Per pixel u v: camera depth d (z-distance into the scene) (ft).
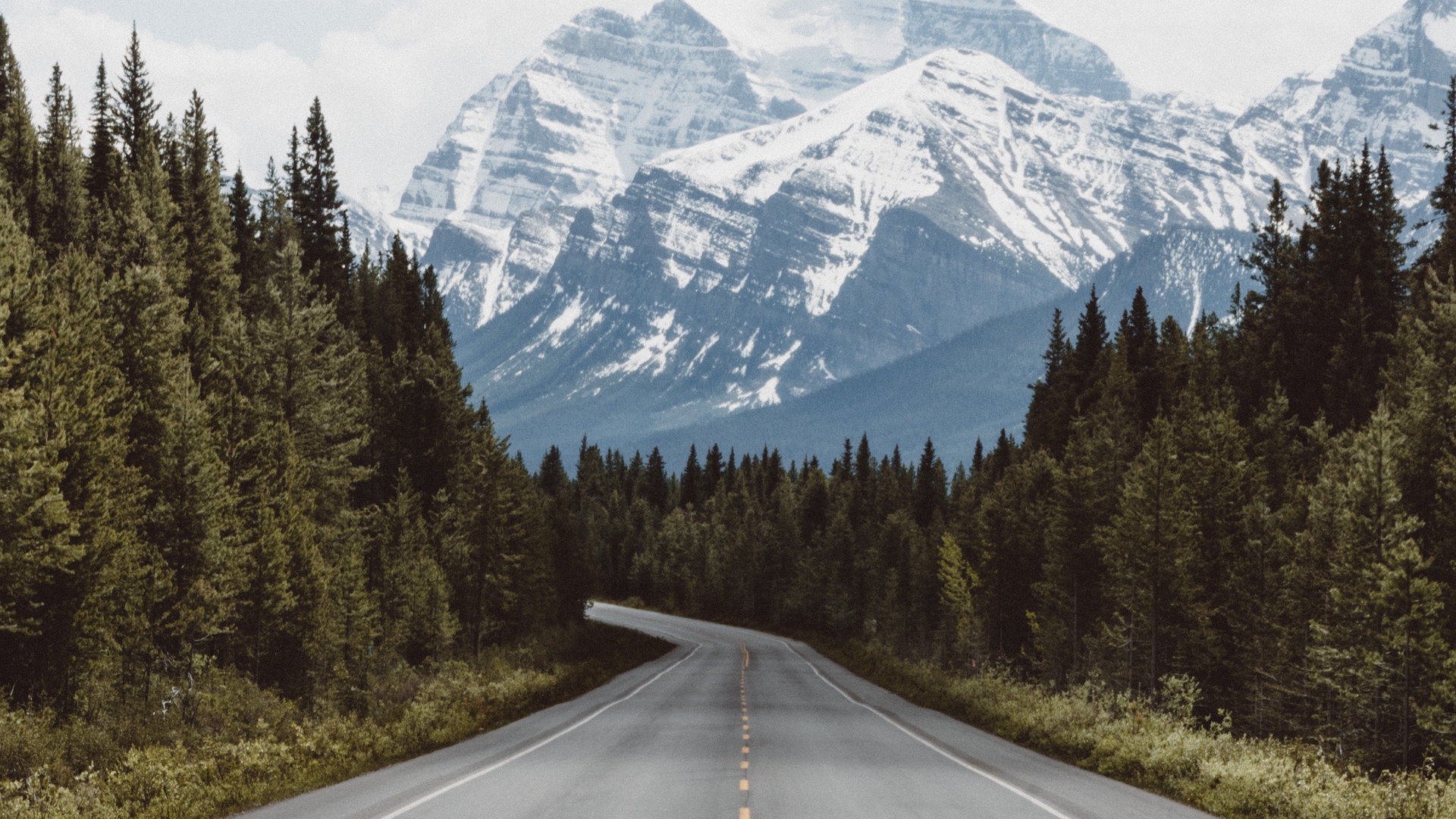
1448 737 132.57
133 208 180.45
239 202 262.47
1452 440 154.30
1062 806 57.06
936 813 53.78
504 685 127.34
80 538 106.22
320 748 75.31
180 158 231.71
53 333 107.55
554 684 144.66
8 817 51.37
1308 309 276.41
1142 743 78.23
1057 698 104.58
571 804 55.06
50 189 201.05
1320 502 169.99
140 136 228.43
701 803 55.72
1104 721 93.25
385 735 83.82
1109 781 69.87
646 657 266.77
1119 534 199.21
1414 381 175.11
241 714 107.24
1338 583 161.07
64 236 198.39
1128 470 240.12
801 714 119.03
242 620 144.56
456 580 230.89
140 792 58.29
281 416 174.19
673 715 115.14
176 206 197.98
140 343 138.41
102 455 111.55
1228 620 193.98
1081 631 235.20
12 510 92.48
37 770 60.90
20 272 106.83
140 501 125.59
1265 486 205.46
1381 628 142.61
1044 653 250.37
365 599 179.32
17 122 200.13
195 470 128.26
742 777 66.28
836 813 53.36
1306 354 266.36
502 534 239.91
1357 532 148.25
